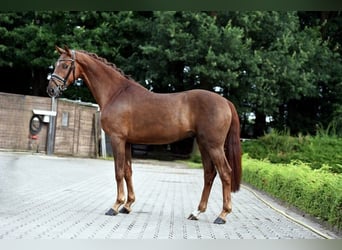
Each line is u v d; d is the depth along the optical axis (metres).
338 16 29.73
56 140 23.75
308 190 8.20
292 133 30.64
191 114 7.36
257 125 30.69
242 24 25.33
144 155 28.75
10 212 7.12
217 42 24.11
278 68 24.80
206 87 26.14
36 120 23.22
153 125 7.41
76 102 24.48
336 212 6.71
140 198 10.08
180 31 24.39
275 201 10.69
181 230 6.39
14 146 22.78
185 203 9.62
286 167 11.55
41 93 29.44
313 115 31.14
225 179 7.20
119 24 27.27
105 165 20.36
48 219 6.70
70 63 7.85
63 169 16.41
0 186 10.46
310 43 26.20
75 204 8.47
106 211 7.82
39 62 26.36
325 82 27.47
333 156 20.27
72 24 27.77
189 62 24.86
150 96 7.55
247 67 24.77
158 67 25.59
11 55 27.12
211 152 7.20
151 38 26.19
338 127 26.33
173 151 30.12
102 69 7.88
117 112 7.52
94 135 25.59
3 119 22.48
